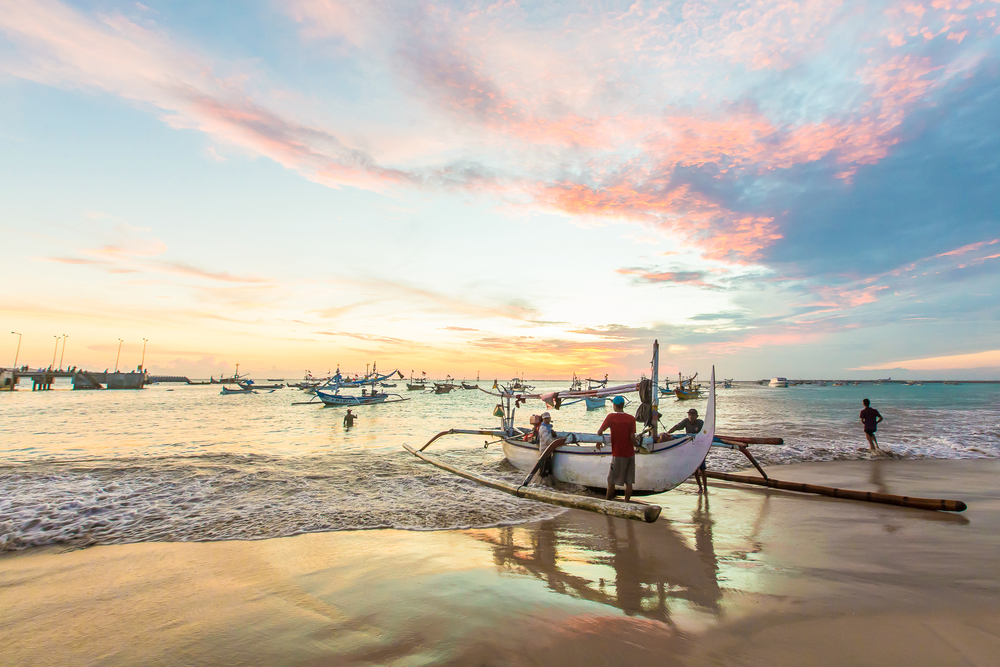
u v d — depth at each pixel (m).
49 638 3.70
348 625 3.83
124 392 96.62
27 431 22.28
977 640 3.50
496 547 6.08
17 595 4.55
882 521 7.22
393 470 11.63
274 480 10.32
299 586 4.70
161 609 4.20
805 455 14.24
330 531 6.81
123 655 3.44
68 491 9.26
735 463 13.01
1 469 11.46
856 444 16.31
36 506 8.09
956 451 15.06
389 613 4.04
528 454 11.34
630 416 7.84
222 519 7.39
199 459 13.23
